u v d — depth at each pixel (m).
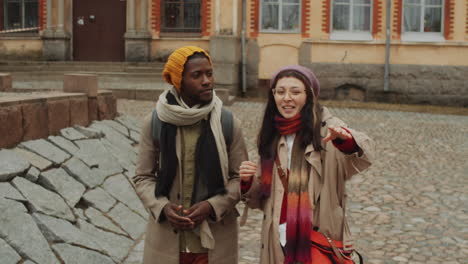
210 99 2.78
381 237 5.68
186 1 19.19
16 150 5.62
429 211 6.68
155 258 2.83
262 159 2.83
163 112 2.76
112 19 19.80
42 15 19.50
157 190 2.79
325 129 2.77
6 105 5.59
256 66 19.47
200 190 2.81
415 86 19.34
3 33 19.70
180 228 2.71
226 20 18.48
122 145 8.09
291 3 19.33
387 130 13.24
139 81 17.78
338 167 2.75
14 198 4.54
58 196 5.15
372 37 19.34
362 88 19.47
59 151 6.13
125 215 5.68
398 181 8.21
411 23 19.52
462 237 5.70
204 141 2.78
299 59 19.45
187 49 2.73
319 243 2.70
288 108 2.75
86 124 7.91
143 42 19.19
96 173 6.24
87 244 4.55
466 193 7.57
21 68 18.31
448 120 15.60
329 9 19.23
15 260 3.85
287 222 2.69
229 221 2.89
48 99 6.60
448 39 19.38
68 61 19.38
